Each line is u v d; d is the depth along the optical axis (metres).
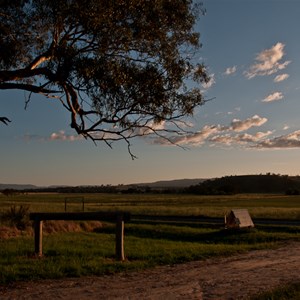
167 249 20.38
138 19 12.63
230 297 10.18
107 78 12.40
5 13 12.72
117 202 91.88
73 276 13.27
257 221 39.38
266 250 21.28
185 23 13.59
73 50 12.18
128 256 17.80
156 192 183.50
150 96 13.13
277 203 87.69
